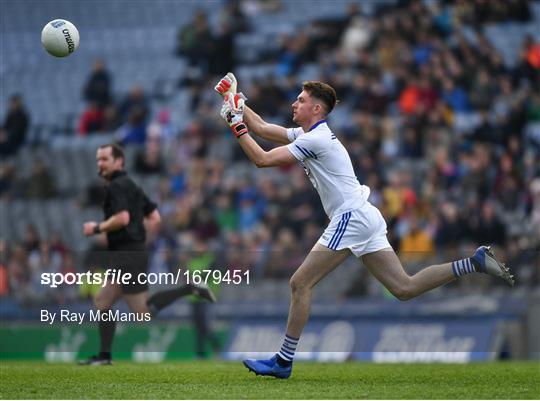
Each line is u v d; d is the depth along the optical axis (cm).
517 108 6719
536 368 3275
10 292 4331
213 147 7306
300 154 2525
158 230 6034
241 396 2194
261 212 6569
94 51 8894
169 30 8944
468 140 6700
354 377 2745
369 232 2528
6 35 9281
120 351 4503
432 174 6297
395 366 3422
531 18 7944
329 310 4791
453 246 5869
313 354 4716
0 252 4341
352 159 6322
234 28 8438
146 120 7681
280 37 8094
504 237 5888
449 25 7675
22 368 3181
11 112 7850
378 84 7062
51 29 3005
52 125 8394
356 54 7575
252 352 4572
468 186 6300
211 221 6431
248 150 2538
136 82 8425
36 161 7494
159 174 7212
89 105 7875
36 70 8888
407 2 8094
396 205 5997
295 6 8619
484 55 7212
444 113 6875
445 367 3344
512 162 6378
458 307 4753
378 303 4769
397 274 2561
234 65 8150
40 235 7319
